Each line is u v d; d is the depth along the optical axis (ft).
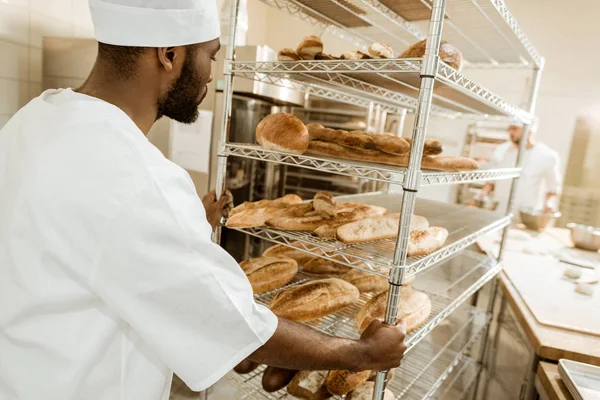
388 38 6.50
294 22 14.93
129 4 2.40
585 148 12.83
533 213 10.07
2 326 2.31
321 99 11.25
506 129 13.04
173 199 2.31
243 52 6.88
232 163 7.54
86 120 2.34
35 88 6.57
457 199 13.56
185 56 2.68
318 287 4.24
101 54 2.59
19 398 2.33
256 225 4.09
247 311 2.51
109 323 2.37
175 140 7.30
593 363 4.18
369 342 2.97
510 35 5.46
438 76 2.91
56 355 2.30
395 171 3.06
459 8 4.62
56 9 6.72
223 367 2.47
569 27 12.60
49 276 2.22
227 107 4.24
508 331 6.14
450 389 6.22
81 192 2.15
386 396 3.93
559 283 6.34
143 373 2.60
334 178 11.02
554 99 12.93
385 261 3.26
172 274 2.24
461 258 7.16
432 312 4.78
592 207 12.98
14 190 2.28
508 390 5.70
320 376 4.14
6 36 5.91
